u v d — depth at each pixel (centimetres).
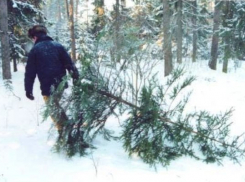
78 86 406
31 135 484
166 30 1474
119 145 456
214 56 2053
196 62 2478
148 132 423
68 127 410
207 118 461
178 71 473
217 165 418
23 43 1309
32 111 657
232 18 1705
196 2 2436
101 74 421
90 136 459
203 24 2572
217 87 1194
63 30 2503
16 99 786
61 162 390
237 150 451
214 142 455
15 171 361
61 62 444
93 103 415
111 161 400
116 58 433
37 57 430
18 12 1219
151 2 2244
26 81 429
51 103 405
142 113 421
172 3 2131
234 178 385
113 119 552
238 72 2047
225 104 880
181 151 437
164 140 447
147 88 431
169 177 372
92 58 415
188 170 397
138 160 414
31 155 405
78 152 414
